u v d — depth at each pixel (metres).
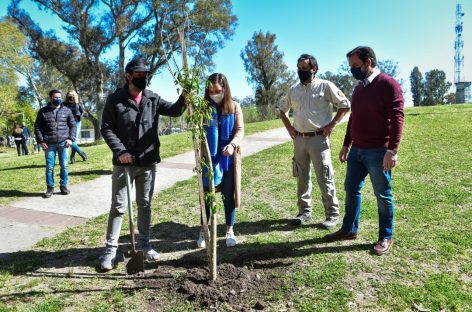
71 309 3.11
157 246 4.47
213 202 3.21
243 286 3.30
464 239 4.14
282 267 3.69
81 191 7.30
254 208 5.73
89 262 4.08
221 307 3.05
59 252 4.39
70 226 5.33
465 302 2.97
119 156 3.63
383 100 3.76
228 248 4.29
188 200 6.36
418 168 7.54
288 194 6.37
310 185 5.04
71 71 32.50
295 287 3.30
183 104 3.80
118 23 29.36
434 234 4.34
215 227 3.27
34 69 47.44
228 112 4.18
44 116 6.82
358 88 3.97
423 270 3.53
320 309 2.96
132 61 3.75
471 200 5.47
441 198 5.62
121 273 3.77
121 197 3.91
